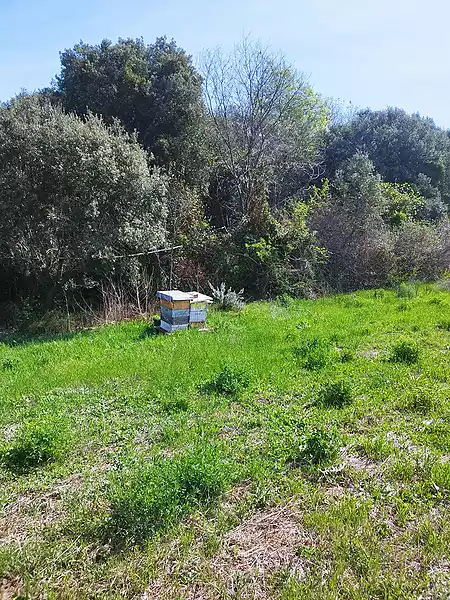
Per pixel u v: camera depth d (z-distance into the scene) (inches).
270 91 649.0
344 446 166.4
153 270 518.3
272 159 666.2
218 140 653.9
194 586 105.7
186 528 124.1
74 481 153.2
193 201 578.9
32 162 425.4
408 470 146.1
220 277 553.3
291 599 98.3
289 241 579.8
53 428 173.0
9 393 232.5
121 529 121.6
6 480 155.5
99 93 627.8
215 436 177.6
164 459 154.2
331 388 207.8
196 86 669.9
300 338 316.8
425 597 98.2
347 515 125.1
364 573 105.4
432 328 344.5
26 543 121.5
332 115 984.9
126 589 105.0
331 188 741.3
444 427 176.9
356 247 623.8
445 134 1091.3
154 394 221.6
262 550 115.7
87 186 432.1
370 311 419.8
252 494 138.0
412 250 638.5
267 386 228.1
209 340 315.9
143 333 362.6
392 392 215.3
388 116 1013.8
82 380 245.8
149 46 701.9
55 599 103.2
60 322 426.0
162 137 632.4
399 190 807.7
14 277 484.4
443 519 122.3
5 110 440.5
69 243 437.7
